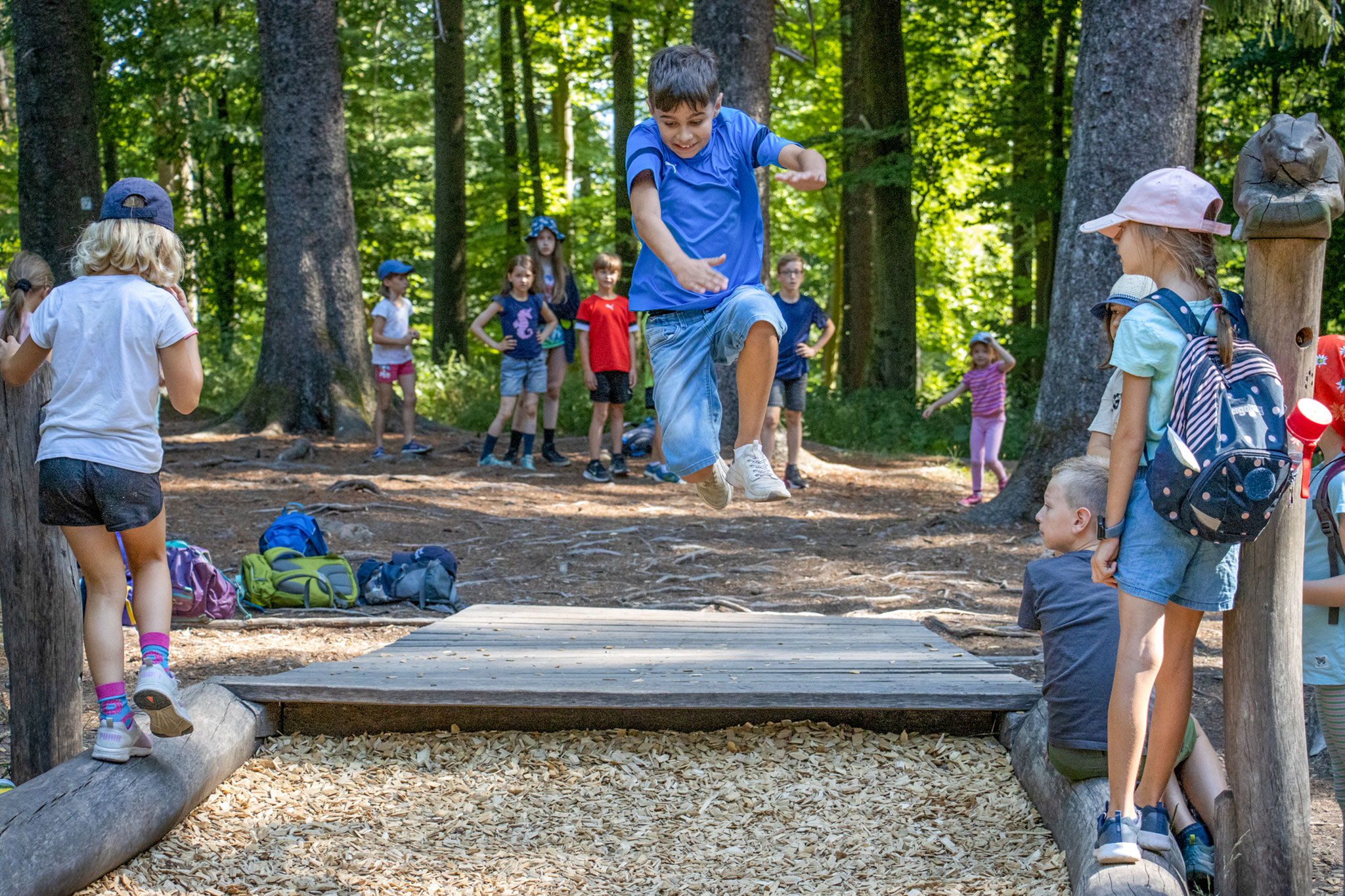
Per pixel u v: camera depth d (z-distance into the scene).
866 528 9.72
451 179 21.66
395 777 4.18
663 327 3.50
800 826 3.82
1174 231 2.83
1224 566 2.80
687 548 8.74
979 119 19.75
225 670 5.38
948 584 7.70
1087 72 8.68
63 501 3.40
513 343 11.55
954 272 31.03
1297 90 16.78
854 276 21.14
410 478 10.80
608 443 13.76
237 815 3.84
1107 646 3.55
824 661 5.02
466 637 5.56
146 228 3.57
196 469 11.18
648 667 4.84
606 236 28.77
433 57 23.83
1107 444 3.99
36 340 3.48
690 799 4.03
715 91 3.38
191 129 22.69
